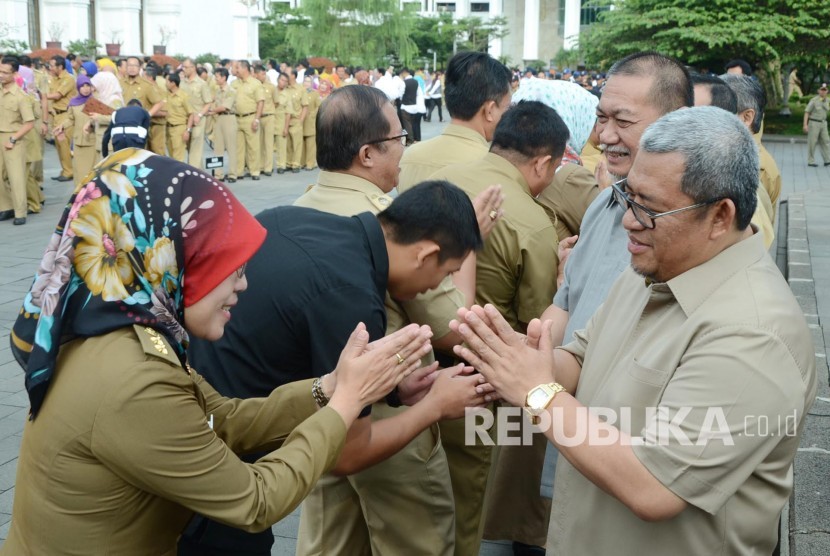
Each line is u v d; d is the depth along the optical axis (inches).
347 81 951.0
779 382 70.9
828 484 138.5
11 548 74.3
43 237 390.3
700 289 75.8
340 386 82.2
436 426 115.4
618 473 73.5
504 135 135.2
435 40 2442.2
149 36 1571.1
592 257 113.4
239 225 73.9
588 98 175.0
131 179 70.2
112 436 67.9
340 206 116.8
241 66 608.4
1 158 420.8
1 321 265.7
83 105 457.7
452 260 102.3
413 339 84.4
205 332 75.5
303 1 1717.5
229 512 71.4
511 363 80.0
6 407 201.0
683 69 109.6
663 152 73.7
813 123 747.4
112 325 69.1
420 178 152.1
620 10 1122.0
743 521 75.0
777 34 986.7
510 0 2920.8
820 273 302.8
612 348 84.8
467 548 130.9
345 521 120.8
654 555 76.8
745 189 73.8
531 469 142.9
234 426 88.7
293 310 94.8
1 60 409.7
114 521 71.1
